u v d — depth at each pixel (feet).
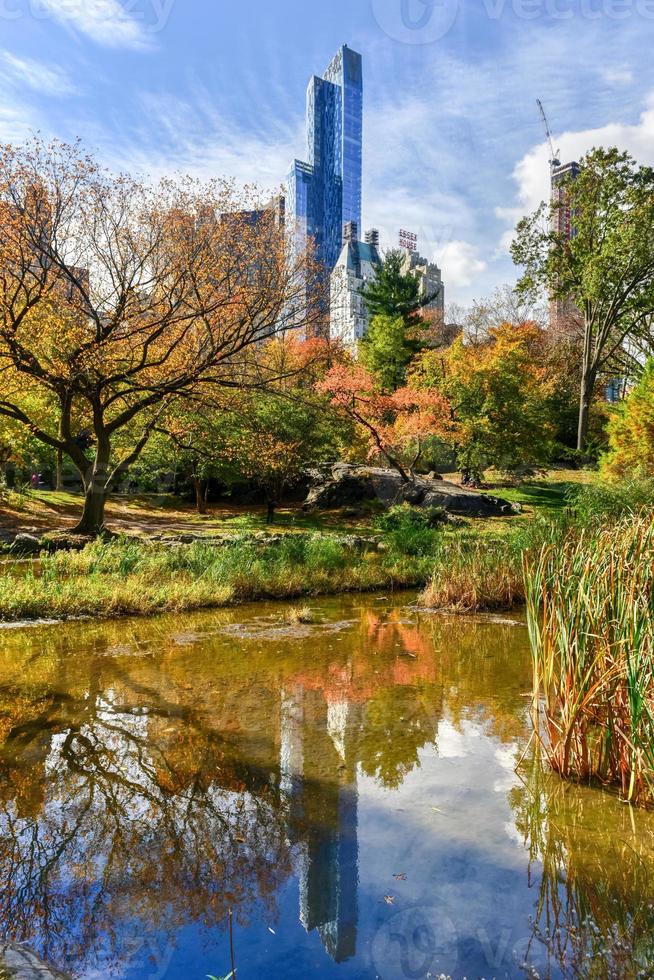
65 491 101.19
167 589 33.55
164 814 11.61
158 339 59.31
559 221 116.88
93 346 51.49
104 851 10.32
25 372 52.06
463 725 16.44
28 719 16.70
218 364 58.54
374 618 31.19
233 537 51.13
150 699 18.45
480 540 46.39
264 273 59.21
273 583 37.14
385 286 147.33
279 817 11.51
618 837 10.78
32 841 10.62
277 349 95.35
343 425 80.02
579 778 13.08
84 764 13.80
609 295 110.93
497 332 130.62
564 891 9.23
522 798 12.26
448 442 90.74
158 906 8.90
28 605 29.94
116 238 54.49
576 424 143.02
